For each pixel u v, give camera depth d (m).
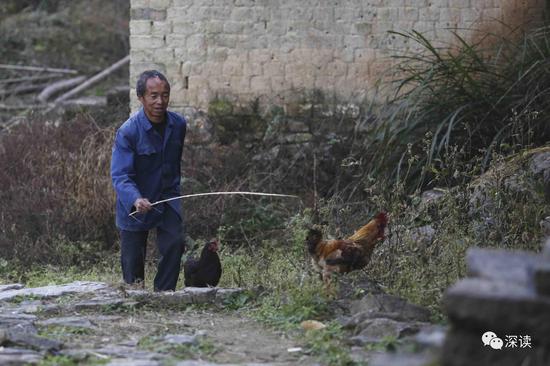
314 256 9.48
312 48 17.28
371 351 7.54
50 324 8.67
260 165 16.62
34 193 15.73
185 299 9.66
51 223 15.27
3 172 16.27
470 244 10.27
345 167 16.02
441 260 10.05
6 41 27.30
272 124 17.08
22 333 7.97
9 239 14.97
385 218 9.65
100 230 15.40
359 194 15.33
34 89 24.33
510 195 11.10
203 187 15.98
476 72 14.81
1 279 13.65
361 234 9.59
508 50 15.84
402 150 14.47
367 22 17.17
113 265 14.23
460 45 16.98
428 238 10.86
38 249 14.61
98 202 15.34
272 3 17.28
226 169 16.36
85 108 19.64
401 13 17.11
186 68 17.45
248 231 15.27
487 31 16.94
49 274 13.16
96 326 8.70
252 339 8.20
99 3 28.92
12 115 21.94
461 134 14.34
